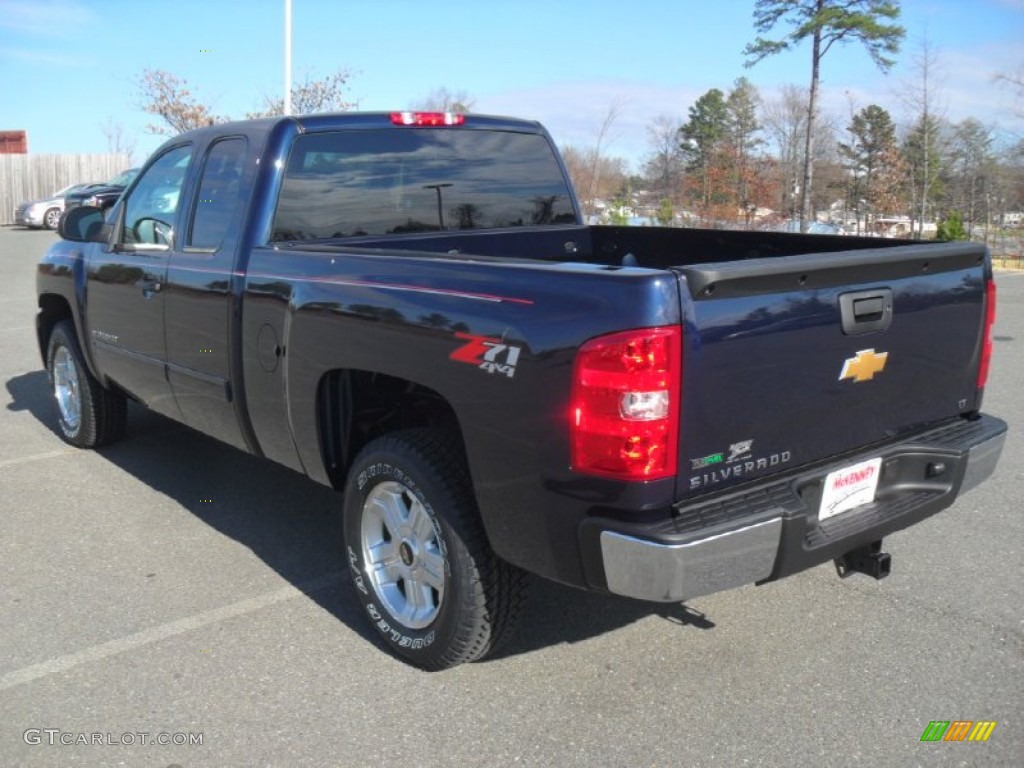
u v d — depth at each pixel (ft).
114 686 11.35
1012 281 58.18
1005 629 12.58
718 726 10.49
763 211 94.12
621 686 11.33
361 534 12.19
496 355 9.87
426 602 11.60
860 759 9.89
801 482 10.16
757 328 9.50
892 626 12.69
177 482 18.75
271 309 13.06
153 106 68.69
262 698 11.11
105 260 17.71
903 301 11.00
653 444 8.96
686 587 9.07
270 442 13.85
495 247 16.53
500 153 16.66
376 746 10.20
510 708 10.89
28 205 98.78
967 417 12.66
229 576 14.44
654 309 8.80
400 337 10.99
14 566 14.75
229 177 14.52
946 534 15.84
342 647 12.29
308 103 68.95
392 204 15.20
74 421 20.85
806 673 11.55
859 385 10.73
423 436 11.24
